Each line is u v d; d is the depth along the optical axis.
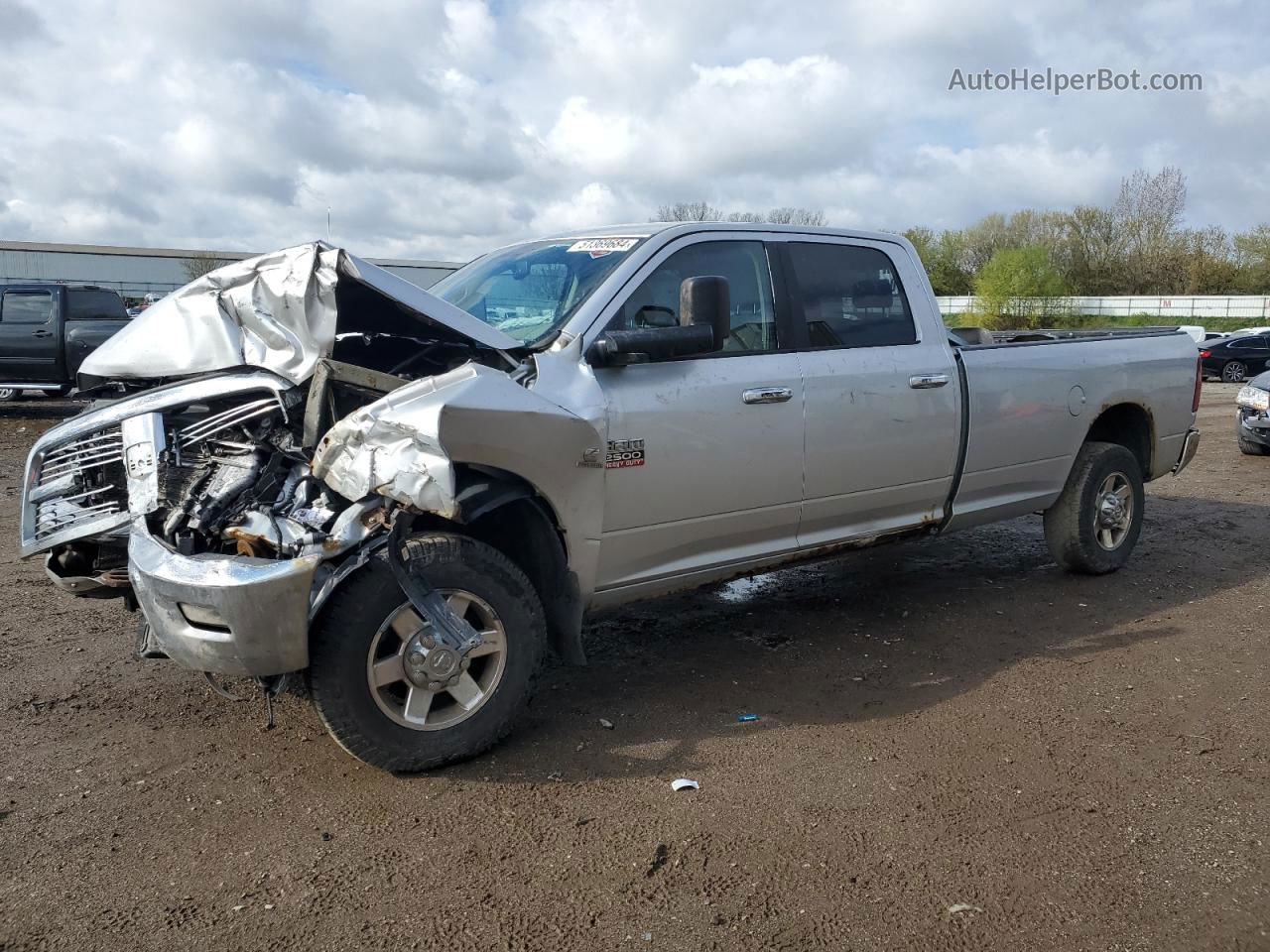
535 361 3.77
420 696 3.49
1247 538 7.41
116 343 3.87
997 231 66.69
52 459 3.80
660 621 5.41
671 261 4.30
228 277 3.67
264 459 3.59
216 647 3.20
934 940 2.64
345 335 4.40
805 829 3.20
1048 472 5.80
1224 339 26.69
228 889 2.87
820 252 4.82
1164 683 4.48
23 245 55.75
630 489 3.96
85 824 3.22
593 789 3.46
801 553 4.74
